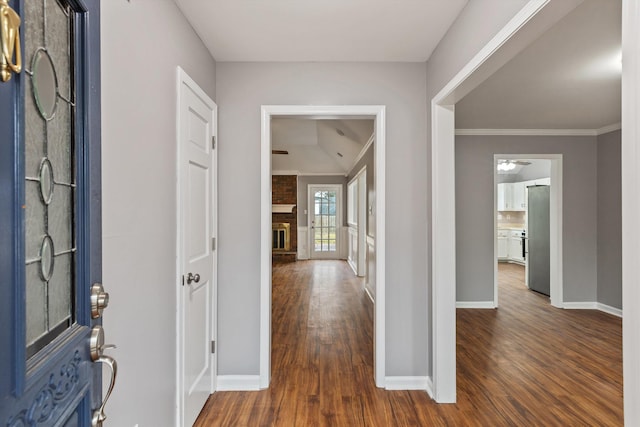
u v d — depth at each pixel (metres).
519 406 2.38
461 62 2.01
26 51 0.73
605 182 4.80
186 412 2.02
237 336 2.64
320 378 2.77
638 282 0.83
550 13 1.28
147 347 1.57
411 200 2.66
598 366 3.02
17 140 0.63
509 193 9.34
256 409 2.33
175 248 1.89
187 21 2.08
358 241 7.09
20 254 0.63
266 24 2.15
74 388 0.85
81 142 0.92
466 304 4.95
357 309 4.73
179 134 1.90
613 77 2.98
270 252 2.70
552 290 5.08
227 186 2.65
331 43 2.39
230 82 2.66
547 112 4.07
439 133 2.45
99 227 1.00
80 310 0.91
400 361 2.64
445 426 2.15
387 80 2.67
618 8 1.93
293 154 8.80
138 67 1.48
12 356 0.61
